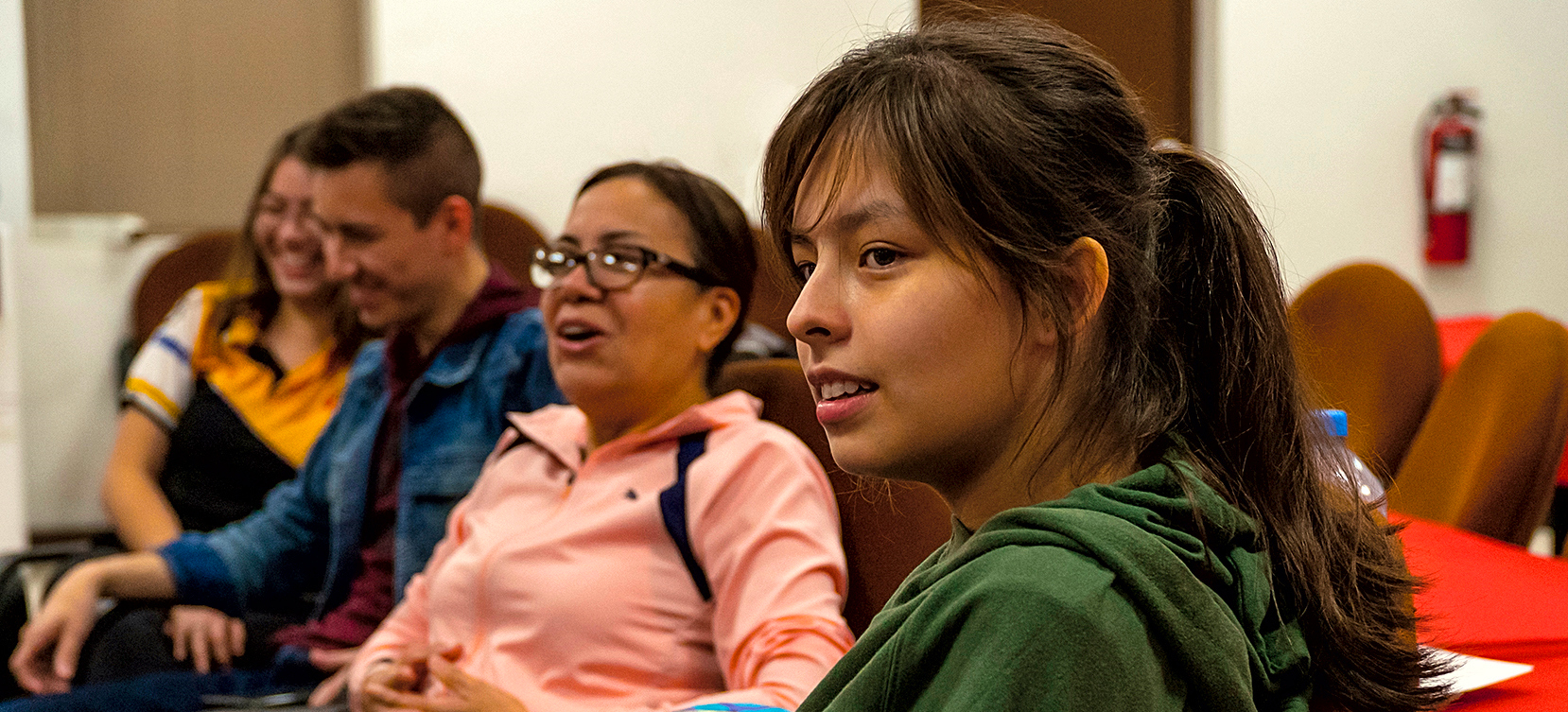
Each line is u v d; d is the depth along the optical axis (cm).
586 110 360
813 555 111
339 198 162
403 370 167
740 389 135
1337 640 64
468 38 352
